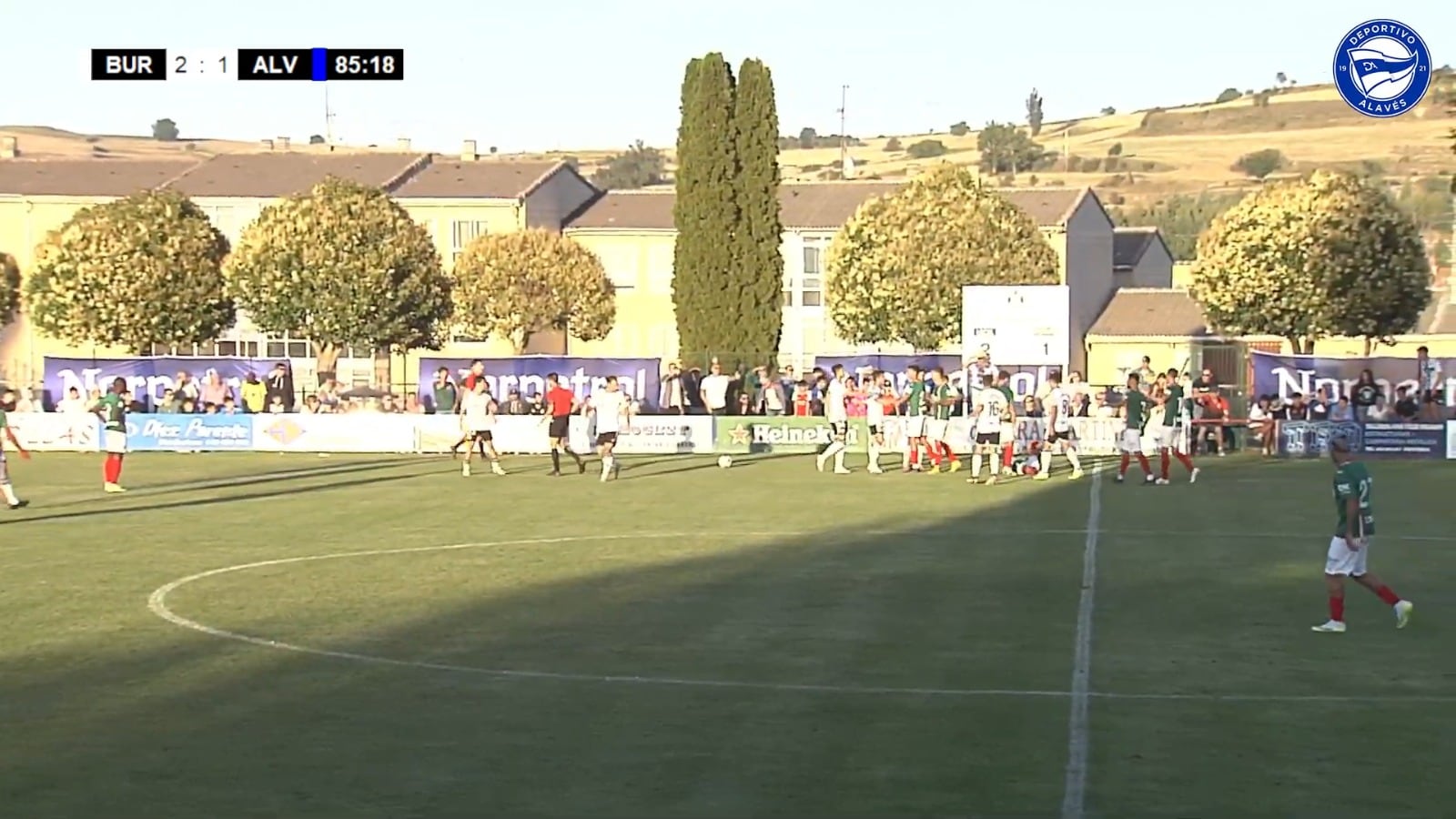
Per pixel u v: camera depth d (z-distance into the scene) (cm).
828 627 1614
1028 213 7519
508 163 7894
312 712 1234
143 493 3159
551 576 1984
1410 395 4262
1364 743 1138
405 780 1043
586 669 1399
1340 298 6288
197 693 1298
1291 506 2900
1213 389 4531
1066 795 1005
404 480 3481
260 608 1730
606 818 962
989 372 3738
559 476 3612
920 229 6391
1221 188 15688
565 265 6700
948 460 3881
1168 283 9662
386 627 1609
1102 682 1345
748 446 4384
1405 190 13900
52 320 5931
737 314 5203
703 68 5206
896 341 6562
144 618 1662
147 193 6169
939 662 1428
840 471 3747
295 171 7756
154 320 5884
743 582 1930
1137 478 3591
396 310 5962
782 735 1161
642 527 2552
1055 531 2498
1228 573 2008
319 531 2486
